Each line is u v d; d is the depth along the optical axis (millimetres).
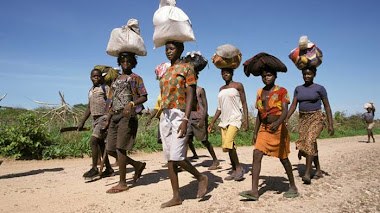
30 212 3842
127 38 4953
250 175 6043
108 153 5195
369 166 6918
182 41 4176
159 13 4137
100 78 5910
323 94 5594
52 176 5984
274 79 4520
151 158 8773
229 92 5551
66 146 8695
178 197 4086
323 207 3961
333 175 5957
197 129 6516
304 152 5441
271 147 4336
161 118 4113
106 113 5445
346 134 23000
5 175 6113
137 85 4938
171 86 4023
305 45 5590
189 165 4094
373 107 15062
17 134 8000
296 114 19828
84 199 4395
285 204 4082
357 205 4031
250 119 15375
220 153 9945
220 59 5531
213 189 4891
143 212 3812
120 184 4859
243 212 3754
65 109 10203
